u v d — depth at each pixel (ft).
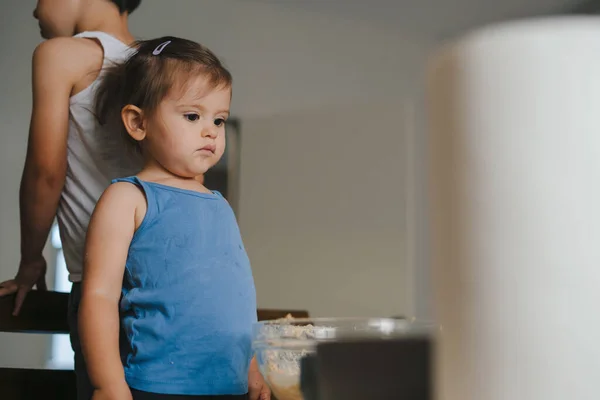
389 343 1.02
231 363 2.68
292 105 5.42
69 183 3.65
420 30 6.29
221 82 3.10
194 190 2.97
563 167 0.70
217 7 5.07
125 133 3.44
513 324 0.70
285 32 5.53
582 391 0.68
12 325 3.79
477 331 0.72
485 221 0.73
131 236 2.70
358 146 5.79
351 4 5.96
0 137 4.06
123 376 2.51
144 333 2.61
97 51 3.71
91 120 3.59
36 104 3.65
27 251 3.81
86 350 2.52
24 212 3.75
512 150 0.72
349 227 5.53
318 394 1.05
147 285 2.66
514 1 6.69
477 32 0.78
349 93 5.80
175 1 4.70
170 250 2.69
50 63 3.64
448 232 0.76
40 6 3.98
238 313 2.77
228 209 3.02
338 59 5.83
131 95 3.14
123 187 2.75
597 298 0.68
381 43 6.11
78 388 3.09
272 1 5.47
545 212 0.70
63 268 3.81
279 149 5.30
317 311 5.27
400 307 5.59
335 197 5.50
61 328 3.86
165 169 3.04
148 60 3.12
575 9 7.08
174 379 2.57
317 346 1.06
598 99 0.70
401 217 5.77
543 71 0.71
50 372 3.65
